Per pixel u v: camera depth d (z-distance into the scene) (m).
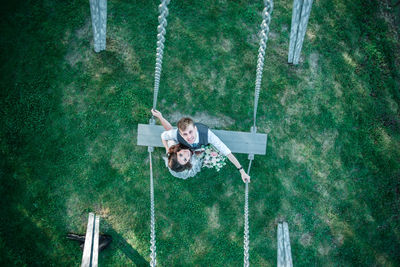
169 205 6.16
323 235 6.21
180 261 6.12
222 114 6.18
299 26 5.25
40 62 6.08
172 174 5.73
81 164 6.10
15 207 6.02
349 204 6.24
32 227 6.02
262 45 3.73
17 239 6.00
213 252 6.13
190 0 6.20
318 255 6.19
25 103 6.04
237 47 6.21
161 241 6.14
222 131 5.85
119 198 6.13
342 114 6.26
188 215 6.16
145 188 6.15
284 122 6.21
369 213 6.26
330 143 6.23
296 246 6.17
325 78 6.26
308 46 6.27
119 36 6.15
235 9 6.23
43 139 6.07
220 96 6.18
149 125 5.87
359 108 6.29
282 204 6.18
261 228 6.16
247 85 6.20
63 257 6.05
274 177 6.18
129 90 6.13
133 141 6.13
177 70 6.17
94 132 6.11
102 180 6.11
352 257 6.20
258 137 5.85
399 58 6.38
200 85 6.17
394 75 6.36
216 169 5.94
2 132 6.02
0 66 6.04
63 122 6.09
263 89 6.21
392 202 6.28
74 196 6.09
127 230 6.13
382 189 6.28
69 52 6.12
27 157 6.04
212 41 6.19
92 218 6.00
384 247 6.25
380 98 6.32
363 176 6.26
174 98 6.16
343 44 6.31
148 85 6.16
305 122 6.22
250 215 6.16
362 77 6.32
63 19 6.11
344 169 6.24
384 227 6.26
